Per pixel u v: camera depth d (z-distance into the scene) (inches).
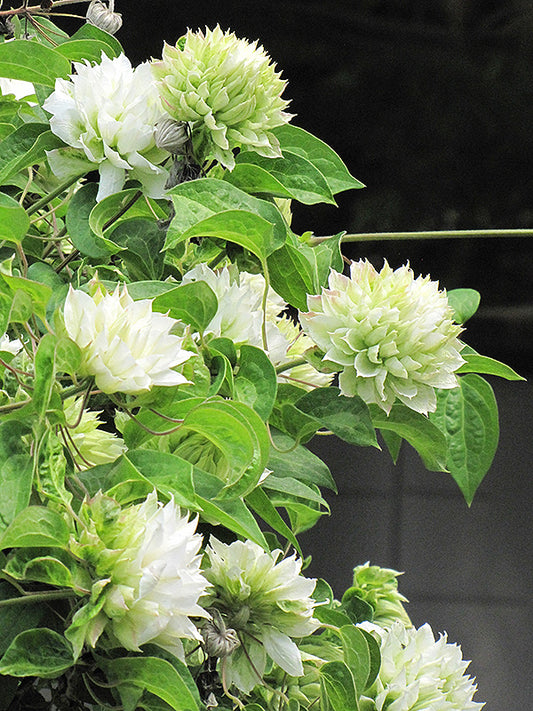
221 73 74.2
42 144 75.4
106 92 74.5
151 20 299.3
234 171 77.3
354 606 85.7
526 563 278.5
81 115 74.4
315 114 319.3
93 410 77.3
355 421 74.5
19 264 79.0
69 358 68.3
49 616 69.7
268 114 76.0
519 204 321.1
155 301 71.9
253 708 76.9
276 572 74.4
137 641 67.2
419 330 73.5
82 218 75.3
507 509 290.4
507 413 315.6
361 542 279.4
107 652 69.0
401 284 74.1
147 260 76.9
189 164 75.1
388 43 315.6
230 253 77.6
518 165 318.0
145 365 69.0
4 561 68.9
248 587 73.9
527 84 313.7
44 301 68.9
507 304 328.8
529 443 306.5
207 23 302.8
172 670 67.6
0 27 86.3
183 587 67.7
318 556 276.5
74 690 70.2
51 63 78.2
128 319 68.9
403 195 322.0
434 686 81.0
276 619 74.7
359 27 314.0
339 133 320.2
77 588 67.2
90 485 70.4
